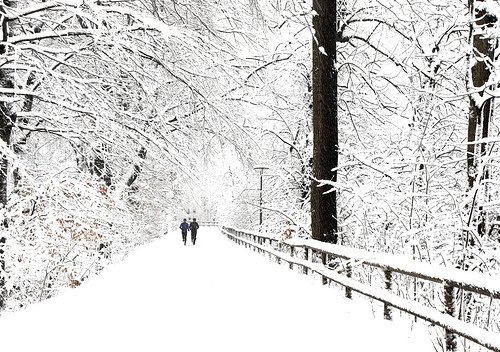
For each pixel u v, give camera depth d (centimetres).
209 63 1154
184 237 3362
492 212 909
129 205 2583
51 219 1172
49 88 1248
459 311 591
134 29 1076
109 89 1327
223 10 1314
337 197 1525
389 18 1512
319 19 1262
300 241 1285
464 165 1102
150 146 1278
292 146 1933
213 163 1527
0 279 1105
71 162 1702
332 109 1257
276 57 1691
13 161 1042
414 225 897
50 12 1247
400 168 1169
